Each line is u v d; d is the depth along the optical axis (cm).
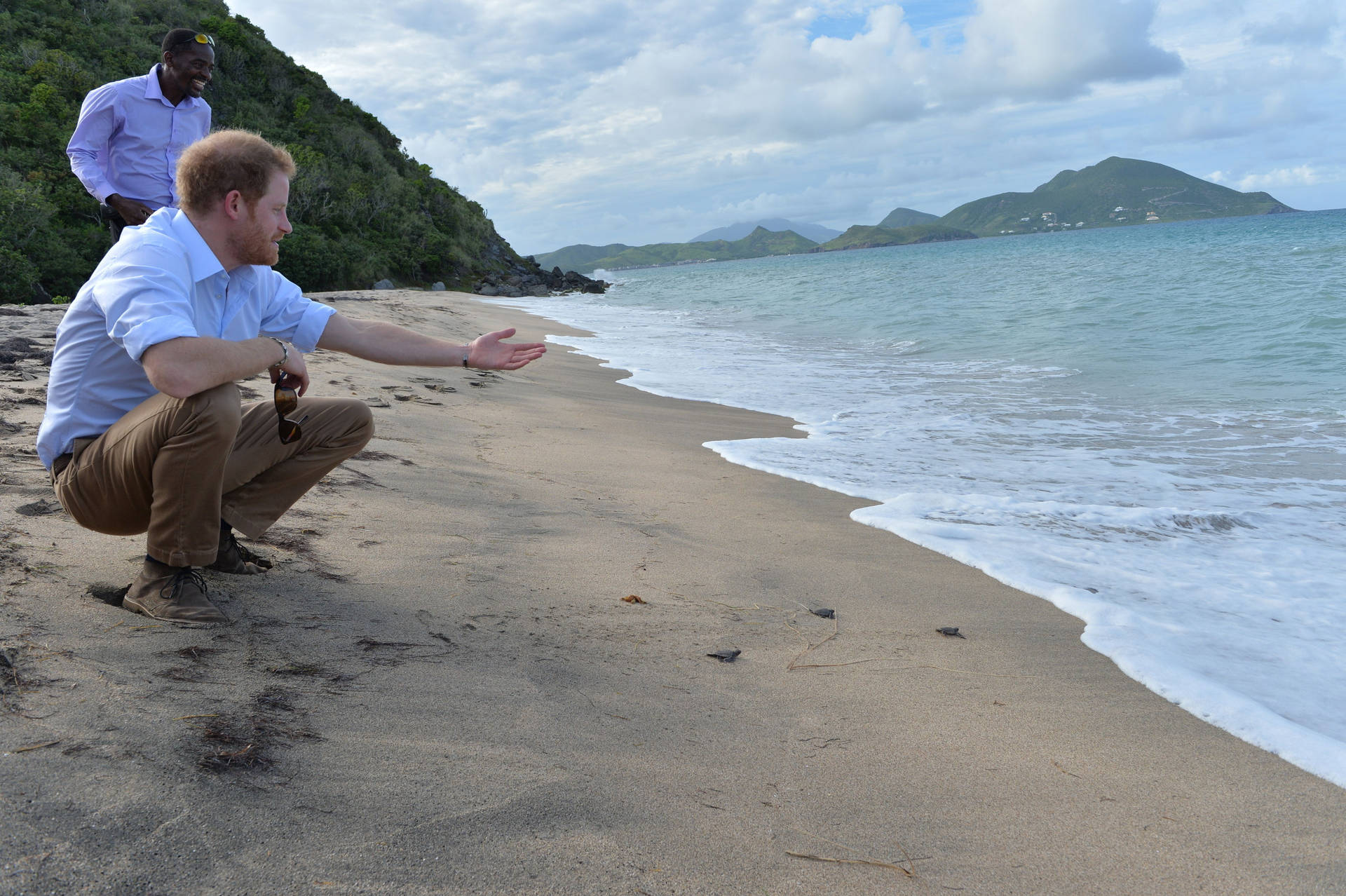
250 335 240
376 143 5169
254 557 277
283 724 178
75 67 3447
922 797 198
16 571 232
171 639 208
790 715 238
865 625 323
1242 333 1399
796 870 162
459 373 913
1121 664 295
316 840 142
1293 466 630
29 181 2759
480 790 169
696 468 603
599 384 1039
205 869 128
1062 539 454
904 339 1634
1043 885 168
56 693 168
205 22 4622
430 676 221
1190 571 413
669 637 285
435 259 4475
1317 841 192
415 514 379
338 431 256
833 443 709
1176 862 180
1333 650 320
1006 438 732
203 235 220
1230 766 228
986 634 321
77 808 133
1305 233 6006
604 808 172
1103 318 1723
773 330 1928
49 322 731
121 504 221
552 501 454
